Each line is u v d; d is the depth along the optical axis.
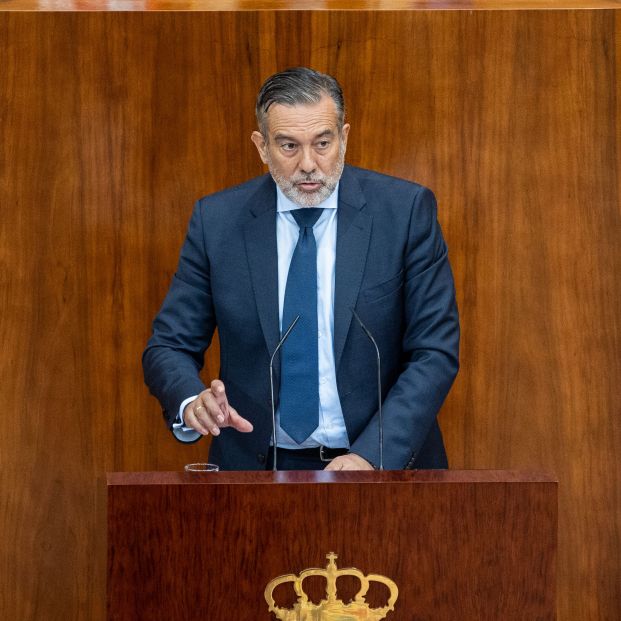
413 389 8.34
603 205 10.98
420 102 10.93
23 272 11.07
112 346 11.17
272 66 10.91
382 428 8.03
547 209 11.02
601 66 10.87
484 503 5.94
